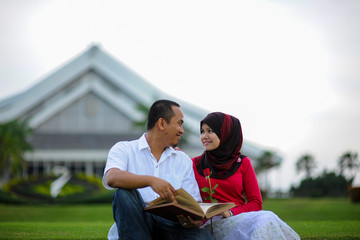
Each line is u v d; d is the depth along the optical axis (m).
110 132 31.53
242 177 3.36
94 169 32.75
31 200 17.33
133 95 31.77
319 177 36.09
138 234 2.71
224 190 3.31
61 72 30.89
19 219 11.46
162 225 2.96
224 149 3.36
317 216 10.67
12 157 29.22
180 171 3.16
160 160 3.10
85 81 30.34
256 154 29.75
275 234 2.82
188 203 2.64
